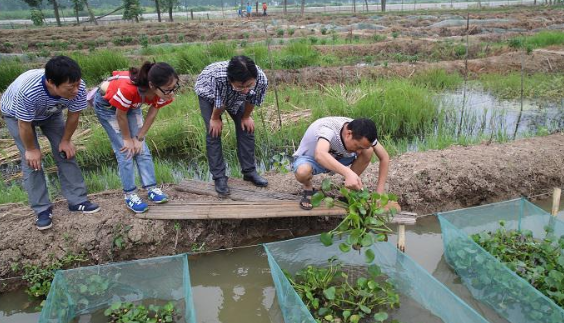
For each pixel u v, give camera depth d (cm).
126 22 3803
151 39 2177
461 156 543
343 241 402
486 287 362
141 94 372
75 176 417
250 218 434
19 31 2652
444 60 1388
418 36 2011
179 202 445
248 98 412
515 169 523
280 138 686
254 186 481
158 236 422
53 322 322
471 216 422
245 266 432
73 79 317
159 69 344
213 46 1269
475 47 1463
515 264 363
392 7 5800
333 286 362
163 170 564
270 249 376
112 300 368
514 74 1098
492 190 510
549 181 529
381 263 391
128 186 421
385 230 351
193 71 1154
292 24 2766
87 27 2842
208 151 441
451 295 308
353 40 1820
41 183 392
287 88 933
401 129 779
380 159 382
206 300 392
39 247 399
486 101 926
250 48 1291
